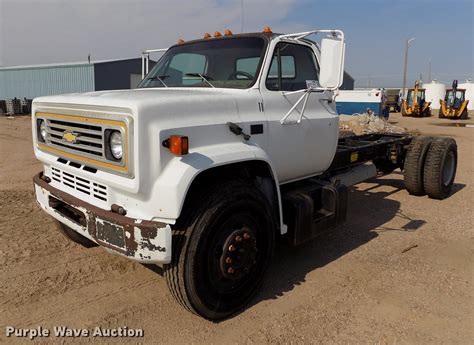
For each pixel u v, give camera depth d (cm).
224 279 335
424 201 707
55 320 334
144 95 327
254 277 359
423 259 464
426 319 348
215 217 313
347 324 339
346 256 469
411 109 3516
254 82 388
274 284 402
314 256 468
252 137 369
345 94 2927
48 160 376
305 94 411
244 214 339
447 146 698
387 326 337
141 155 288
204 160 308
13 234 497
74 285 388
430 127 2431
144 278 405
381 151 656
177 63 457
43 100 375
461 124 2708
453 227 571
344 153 552
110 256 448
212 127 330
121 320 337
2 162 971
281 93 405
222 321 340
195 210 312
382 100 2858
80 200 337
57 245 471
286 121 402
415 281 413
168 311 352
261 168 370
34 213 574
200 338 317
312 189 440
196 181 331
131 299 368
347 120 2044
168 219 297
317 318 346
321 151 459
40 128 390
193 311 323
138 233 291
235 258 333
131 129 287
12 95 4006
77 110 327
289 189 442
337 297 380
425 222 591
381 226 573
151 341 312
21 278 396
